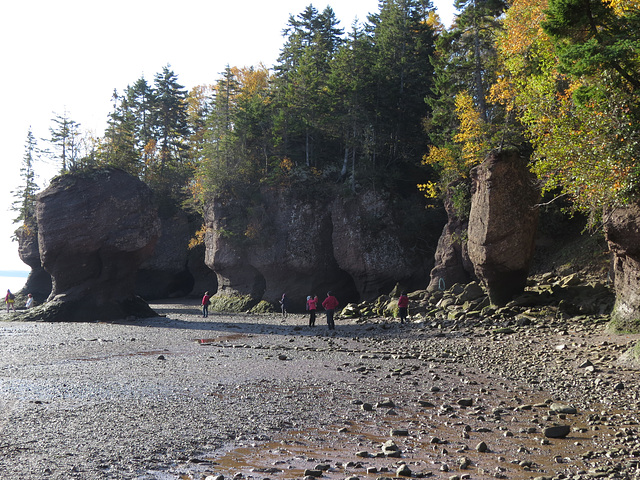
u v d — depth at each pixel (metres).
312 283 53.84
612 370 14.42
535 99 19.98
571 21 15.59
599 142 16.42
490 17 38.56
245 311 53.66
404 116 56.97
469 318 28.48
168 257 72.06
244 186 57.31
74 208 40.19
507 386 13.51
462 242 39.19
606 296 25.75
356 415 10.48
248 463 7.41
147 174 79.25
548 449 8.06
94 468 7.01
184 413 10.43
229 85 68.19
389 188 54.00
